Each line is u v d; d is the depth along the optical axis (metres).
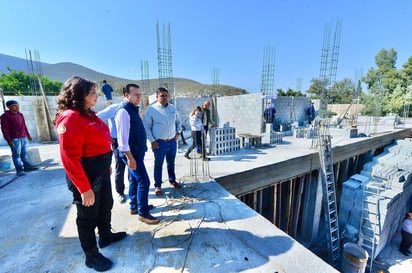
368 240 5.06
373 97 18.94
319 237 6.04
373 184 5.74
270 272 1.49
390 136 9.82
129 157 1.92
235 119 10.90
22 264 1.59
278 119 11.74
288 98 12.02
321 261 1.59
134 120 1.99
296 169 5.15
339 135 8.59
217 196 2.77
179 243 1.80
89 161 1.39
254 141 6.41
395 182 5.83
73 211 2.46
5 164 4.05
